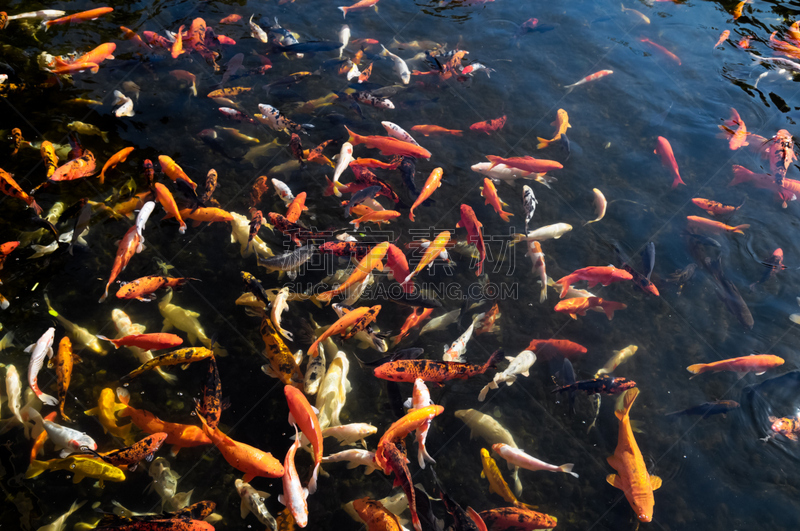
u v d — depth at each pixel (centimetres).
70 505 292
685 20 502
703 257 372
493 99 440
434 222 382
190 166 388
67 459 295
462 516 288
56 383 315
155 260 353
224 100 417
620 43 484
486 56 468
